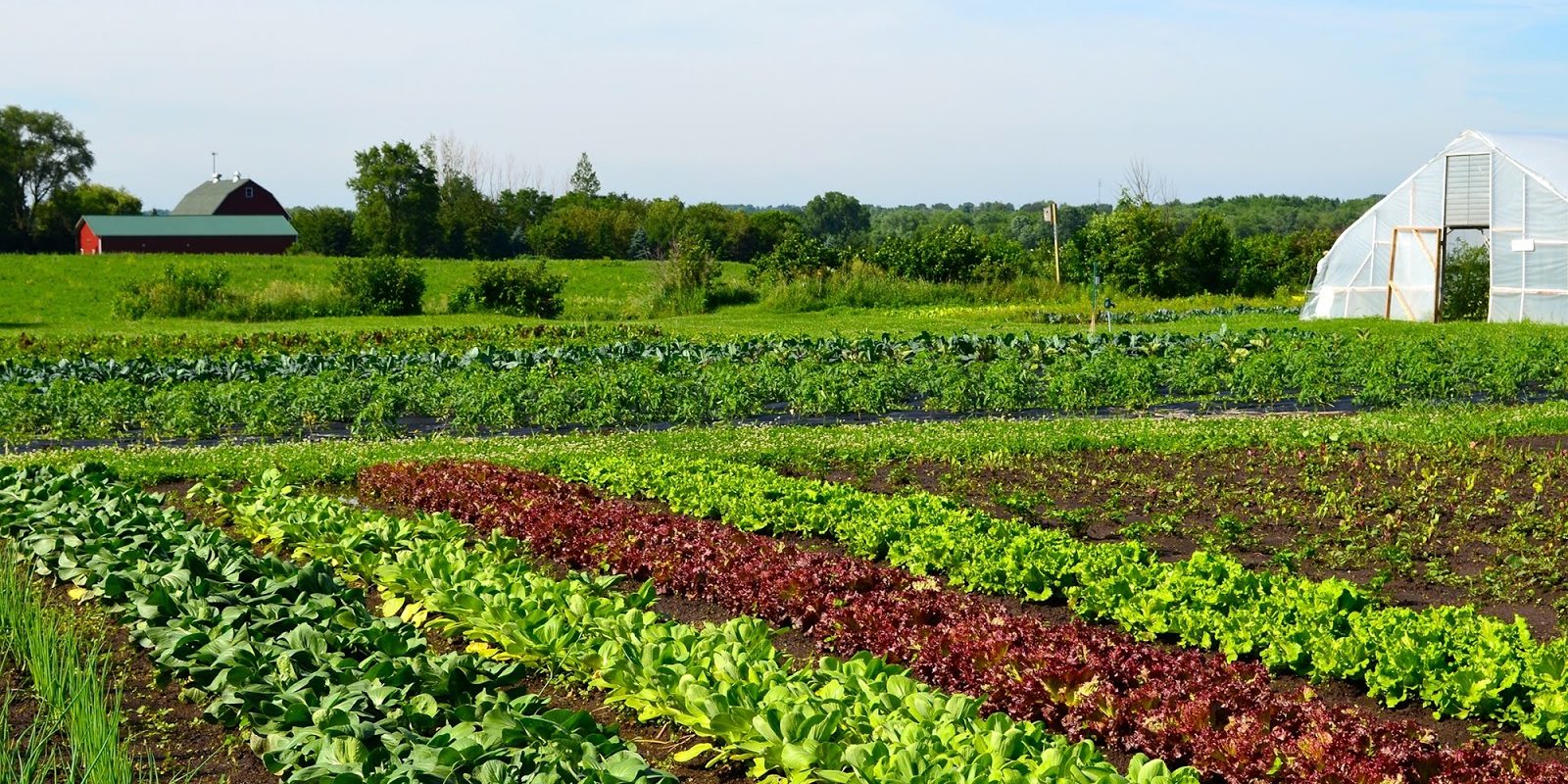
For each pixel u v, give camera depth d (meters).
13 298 59.56
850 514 13.44
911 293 55.72
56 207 126.44
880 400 23.91
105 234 109.69
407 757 6.71
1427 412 21.77
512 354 31.00
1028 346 30.83
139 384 27.58
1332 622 9.41
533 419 23.17
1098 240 60.19
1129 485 16.19
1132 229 59.44
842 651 9.74
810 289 55.09
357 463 17.73
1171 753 7.53
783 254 57.47
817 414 24.28
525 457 17.97
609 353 31.77
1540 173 38.75
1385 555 11.99
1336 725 7.20
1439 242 41.31
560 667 8.92
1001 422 21.25
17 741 7.25
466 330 42.38
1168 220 60.34
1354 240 43.62
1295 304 56.47
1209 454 18.06
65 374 28.36
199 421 22.38
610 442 19.78
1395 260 42.59
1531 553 12.37
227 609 9.27
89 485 14.64
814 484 14.65
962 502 15.34
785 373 25.14
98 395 23.03
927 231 63.53
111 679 8.93
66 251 125.62
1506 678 8.16
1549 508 14.35
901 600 9.91
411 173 103.94
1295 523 13.97
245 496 14.16
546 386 24.00
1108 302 35.19
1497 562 12.23
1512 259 39.81
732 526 13.31
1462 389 24.70
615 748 6.79
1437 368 24.55
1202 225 60.66
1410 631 8.93
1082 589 10.69
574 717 6.89
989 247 61.12
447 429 23.31
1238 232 119.56
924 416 24.06
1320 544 12.91
